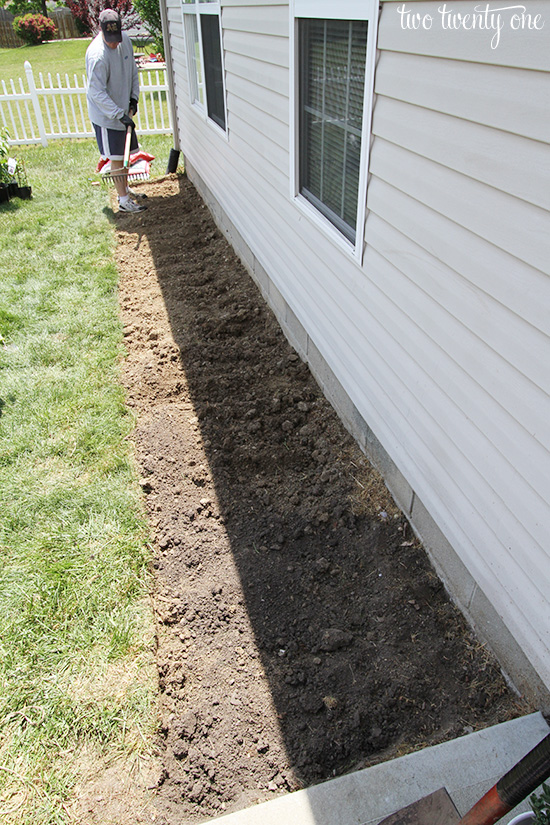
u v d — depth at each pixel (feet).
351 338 11.08
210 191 24.02
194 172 27.91
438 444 8.32
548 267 5.50
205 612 9.03
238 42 15.55
